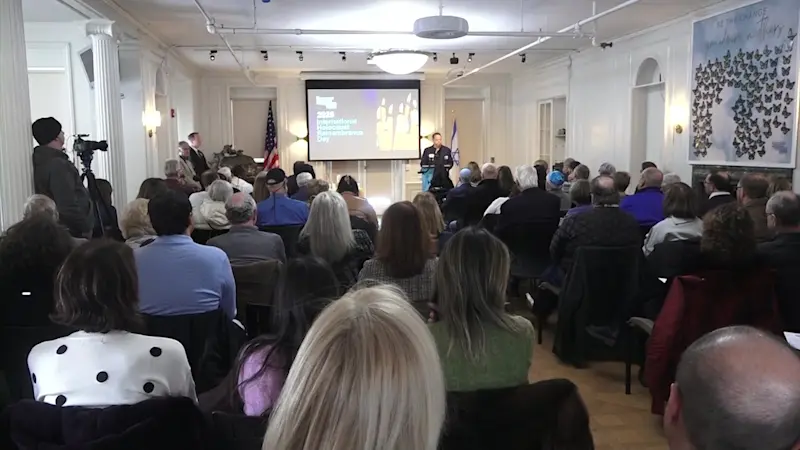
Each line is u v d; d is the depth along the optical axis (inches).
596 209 152.4
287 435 27.9
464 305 66.7
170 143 382.6
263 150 515.5
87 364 59.6
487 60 450.3
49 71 273.0
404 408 27.6
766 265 106.4
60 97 275.0
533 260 190.1
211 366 89.3
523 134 514.3
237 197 130.0
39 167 162.9
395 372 27.6
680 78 303.7
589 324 144.4
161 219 97.1
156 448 50.5
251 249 127.3
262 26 326.3
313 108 498.9
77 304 60.3
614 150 370.0
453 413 53.4
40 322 82.8
